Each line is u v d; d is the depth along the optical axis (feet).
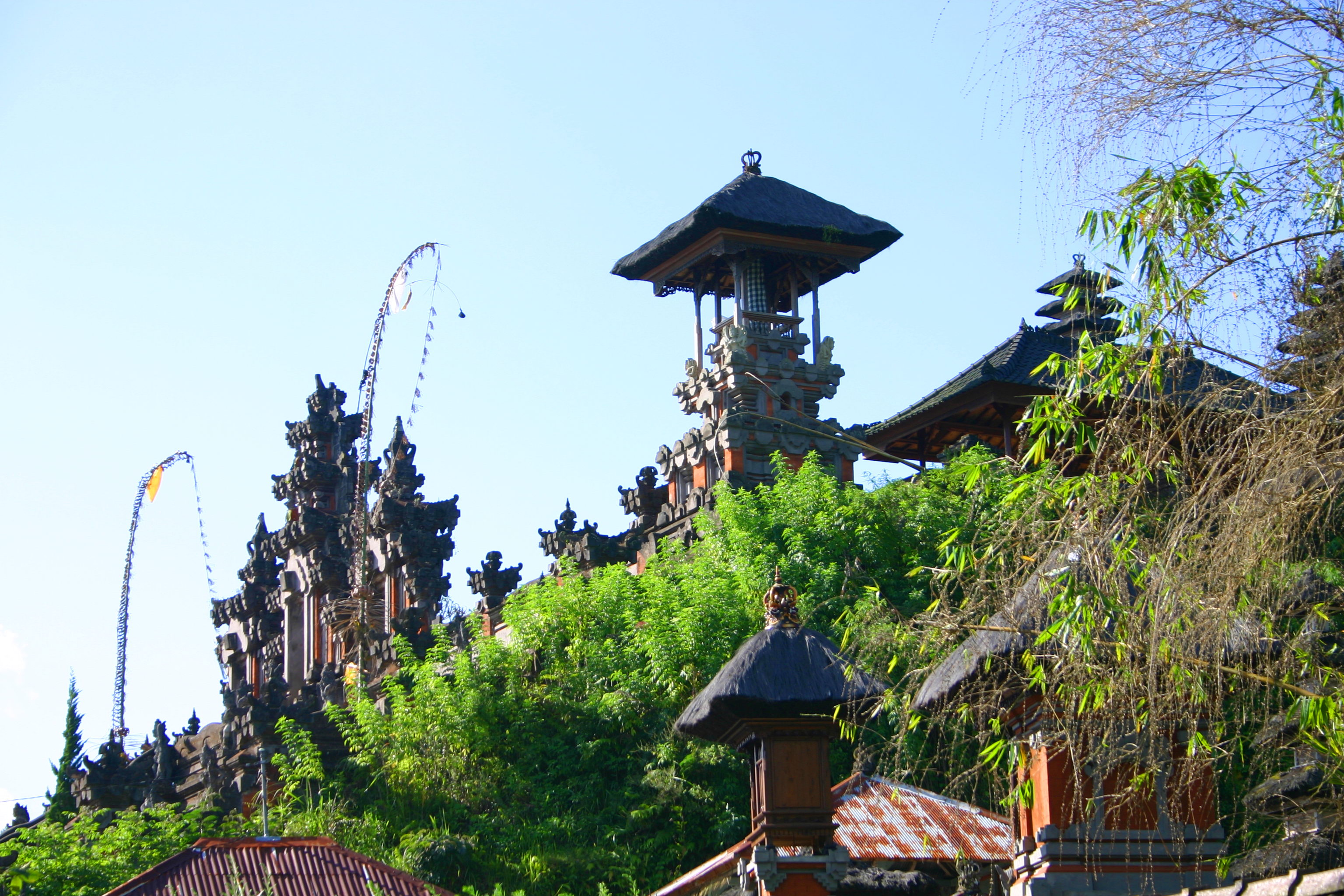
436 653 165.78
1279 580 40.68
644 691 142.82
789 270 204.13
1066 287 44.83
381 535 218.38
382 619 217.77
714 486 185.47
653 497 198.59
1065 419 44.29
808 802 56.08
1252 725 48.75
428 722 149.18
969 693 49.67
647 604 154.92
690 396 199.62
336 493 246.47
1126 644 41.70
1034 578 44.42
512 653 156.15
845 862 55.67
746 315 197.57
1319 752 45.73
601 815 135.44
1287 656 42.57
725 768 133.80
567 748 143.64
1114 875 50.70
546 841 133.69
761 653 57.06
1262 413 40.45
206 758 180.55
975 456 50.31
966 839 81.35
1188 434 41.29
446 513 213.05
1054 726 48.62
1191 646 40.50
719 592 145.59
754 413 185.98
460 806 142.20
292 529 239.50
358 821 144.56
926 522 151.33
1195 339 41.91
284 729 157.79
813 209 202.28
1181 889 50.16
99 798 186.50
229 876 94.22
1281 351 41.32
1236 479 41.04
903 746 51.03
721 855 85.56
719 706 56.59
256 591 251.19
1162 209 42.55
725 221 194.70
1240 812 53.98
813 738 56.59
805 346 199.31
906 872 67.41
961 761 51.52
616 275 208.64
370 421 243.60
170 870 94.68
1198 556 40.11
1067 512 43.68
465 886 126.41
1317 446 39.11
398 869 106.63
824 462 194.70
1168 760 47.34
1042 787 52.13
